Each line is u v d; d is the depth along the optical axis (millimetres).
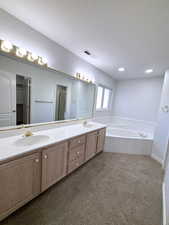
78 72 2639
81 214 1305
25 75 1699
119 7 1160
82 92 2908
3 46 1375
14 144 1362
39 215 1256
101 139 2816
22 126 1727
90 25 1492
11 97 1575
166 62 2447
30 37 1640
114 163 2512
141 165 2510
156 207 1471
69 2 1157
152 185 1894
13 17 1437
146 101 3852
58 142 1585
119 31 1563
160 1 1045
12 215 1234
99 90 3760
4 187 1075
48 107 2123
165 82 2732
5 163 1057
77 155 2023
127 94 4293
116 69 3246
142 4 1098
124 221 1261
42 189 1448
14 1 1200
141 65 2766
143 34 1583
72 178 1931
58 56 2104
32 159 1281
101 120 3967
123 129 3891
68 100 2537
